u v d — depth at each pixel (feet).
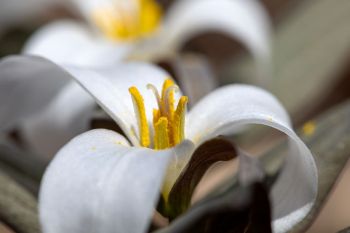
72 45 0.83
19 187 0.60
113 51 0.81
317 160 0.59
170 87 0.56
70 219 0.49
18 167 0.62
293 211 0.56
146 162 0.50
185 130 0.57
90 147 0.53
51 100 0.72
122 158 0.51
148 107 0.59
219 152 0.55
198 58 0.88
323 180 0.58
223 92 0.58
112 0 0.88
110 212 0.49
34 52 0.83
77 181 0.50
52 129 0.74
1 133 0.70
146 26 0.86
